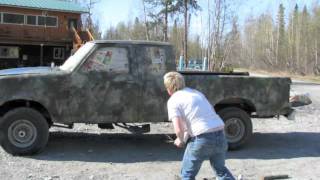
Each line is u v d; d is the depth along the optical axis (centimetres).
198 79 729
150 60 713
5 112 694
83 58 691
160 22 5088
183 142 457
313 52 7181
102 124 736
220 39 2852
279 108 774
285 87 777
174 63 723
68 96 684
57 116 682
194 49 5562
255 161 696
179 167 647
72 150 720
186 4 4550
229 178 471
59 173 600
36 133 673
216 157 467
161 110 714
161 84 713
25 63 3534
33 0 3516
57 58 3625
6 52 3469
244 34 8475
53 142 765
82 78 687
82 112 689
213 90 737
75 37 3503
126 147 755
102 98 695
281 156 732
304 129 978
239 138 754
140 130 726
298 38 7425
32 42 3456
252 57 8275
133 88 703
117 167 639
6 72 695
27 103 683
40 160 658
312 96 1847
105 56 698
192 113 456
